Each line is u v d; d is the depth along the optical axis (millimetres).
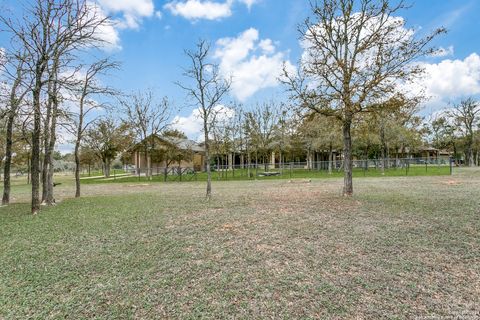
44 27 8844
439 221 6297
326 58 9914
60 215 8109
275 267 4109
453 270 3938
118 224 6730
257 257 4480
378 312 2971
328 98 9562
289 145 34094
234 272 3961
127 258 4523
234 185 18125
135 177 30672
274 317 2914
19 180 34281
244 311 3031
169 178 27891
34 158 8836
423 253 4531
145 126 29781
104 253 4770
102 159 37156
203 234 5754
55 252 4879
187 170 31766
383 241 5102
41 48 8852
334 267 4078
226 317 2932
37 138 8938
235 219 7047
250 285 3584
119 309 3113
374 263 4184
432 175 20828
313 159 44125
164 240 5379
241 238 5453
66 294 3465
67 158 53969
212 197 11367
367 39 9359
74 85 9469
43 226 6773
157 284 3650
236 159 48406
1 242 5520
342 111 9727
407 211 7387
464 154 49875
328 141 30172
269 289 3482
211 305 3156
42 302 3287
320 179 20766
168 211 8289
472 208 7465
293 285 3566
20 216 8141
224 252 4719
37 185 8859
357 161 29656
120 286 3621
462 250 4617
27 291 3543
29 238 5754
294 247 4902
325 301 3193
